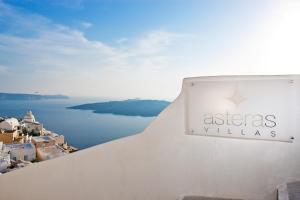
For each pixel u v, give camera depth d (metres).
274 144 2.73
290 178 2.68
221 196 2.97
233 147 2.90
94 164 3.66
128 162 3.45
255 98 2.78
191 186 3.11
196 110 3.05
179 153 3.16
